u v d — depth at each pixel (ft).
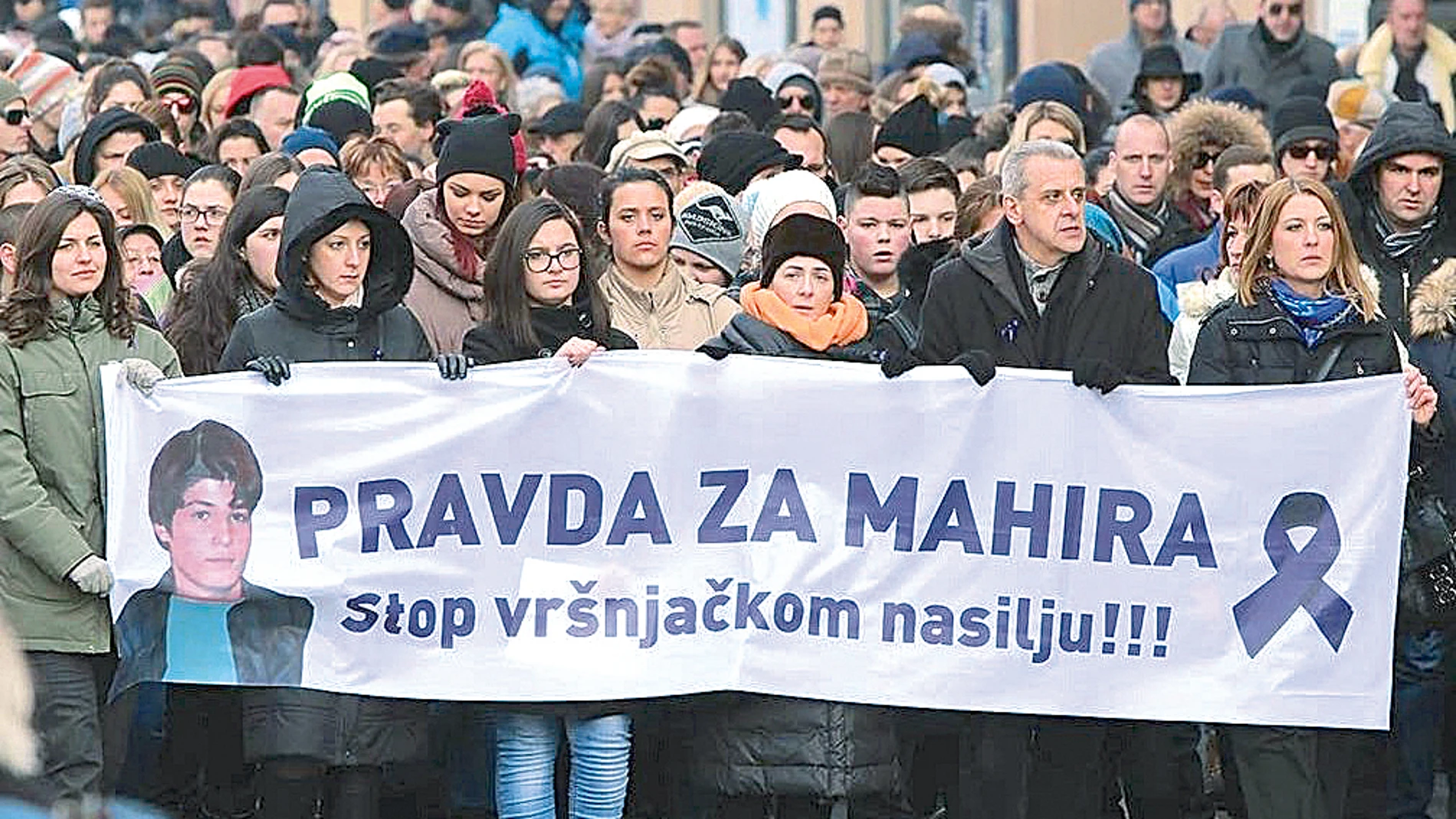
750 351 37.99
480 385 37.29
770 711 37.37
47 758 36.17
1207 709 37.70
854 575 37.55
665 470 37.42
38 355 36.60
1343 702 37.81
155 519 36.88
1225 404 37.55
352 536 37.19
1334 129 55.31
